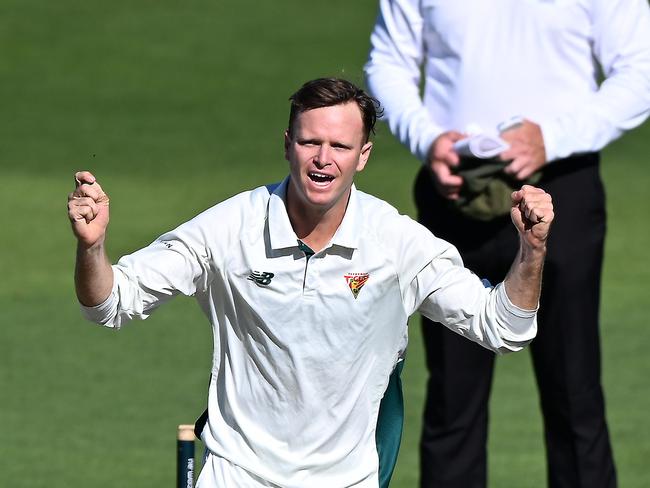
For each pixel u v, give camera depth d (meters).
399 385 16.62
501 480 27.56
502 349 15.73
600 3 21.95
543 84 21.80
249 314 15.62
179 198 56.88
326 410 15.62
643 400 33.09
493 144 21.12
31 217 53.19
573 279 21.86
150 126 68.56
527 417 31.94
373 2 89.25
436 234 22.33
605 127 21.73
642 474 27.81
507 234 21.69
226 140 66.62
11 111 70.44
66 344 37.84
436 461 22.59
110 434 30.41
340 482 15.77
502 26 21.78
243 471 15.69
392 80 22.84
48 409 32.16
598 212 22.08
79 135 66.94
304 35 83.00
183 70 77.25
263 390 15.67
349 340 15.58
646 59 22.12
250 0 89.06
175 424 31.20
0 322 40.00
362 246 15.55
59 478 27.36
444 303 15.83
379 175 58.94
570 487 22.34
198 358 36.69
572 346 22.03
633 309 41.75
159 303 15.72
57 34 82.19
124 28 83.44
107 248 48.72
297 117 15.15
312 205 15.16
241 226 15.67
